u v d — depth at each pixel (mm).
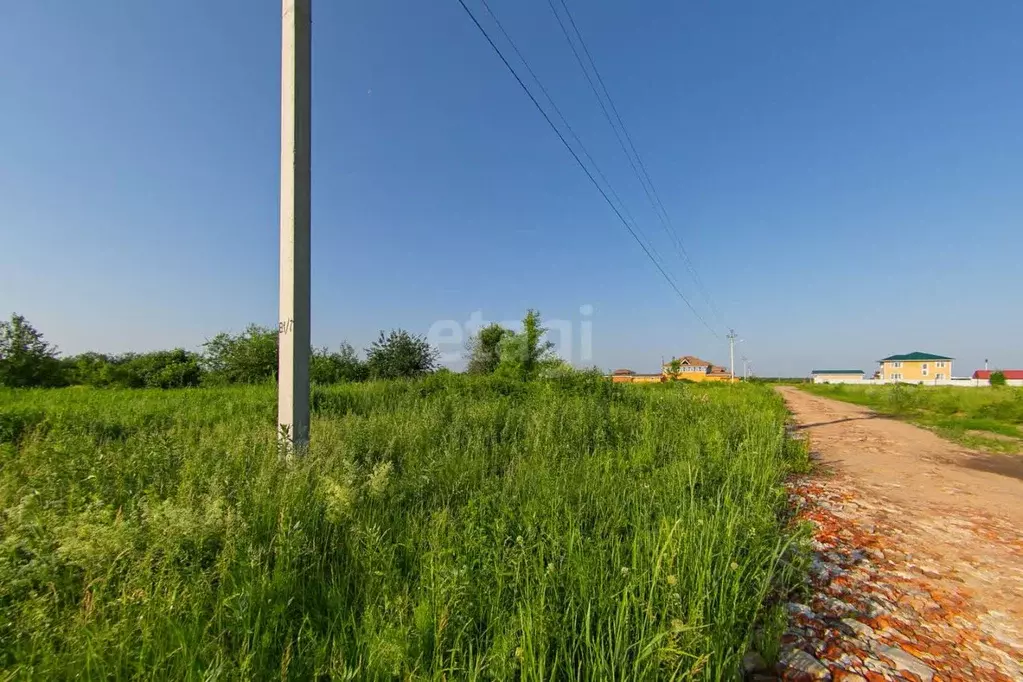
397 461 5508
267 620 2305
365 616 2283
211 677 1787
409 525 3439
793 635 2836
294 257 5203
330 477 3795
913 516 5453
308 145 5406
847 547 4340
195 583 2416
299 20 5336
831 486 6918
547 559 3066
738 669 2365
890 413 21094
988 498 6508
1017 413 17453
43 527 2875
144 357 23109
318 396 10367
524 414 8789
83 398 11922
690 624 2209
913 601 3340
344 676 1869
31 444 5156
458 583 2338
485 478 4746
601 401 13016
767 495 5121
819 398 36625
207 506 3064
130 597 2242
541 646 2016
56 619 2205
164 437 5613
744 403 16594
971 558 4184
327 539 3238
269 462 4188
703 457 6375
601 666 2035
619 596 2592
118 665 1909
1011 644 2830
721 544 3297
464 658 2074
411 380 16250
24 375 20812
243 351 21156
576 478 4691
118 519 2824
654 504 4129
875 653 2686
